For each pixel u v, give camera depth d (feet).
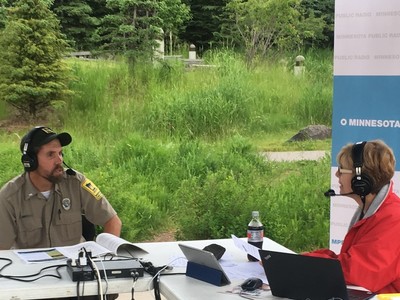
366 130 14.16
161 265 9.05
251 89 22.49
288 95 22.57
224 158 20.75
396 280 7.86
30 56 20.15
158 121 21.81
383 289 7.84
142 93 22.25
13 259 9.30
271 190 19.52
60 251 9.61
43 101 20.79
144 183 20.06
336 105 14.49
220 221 17.49
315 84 22.72
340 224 14.71
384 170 8.20
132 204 18.80
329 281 7.24
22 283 7.98
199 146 21.20
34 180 10.94
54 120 21.06
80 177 11.39
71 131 21.13
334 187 14.70
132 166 20.47
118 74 22.27
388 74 13.78
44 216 10.96
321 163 20.77
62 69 20.67
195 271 8.46
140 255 9.70
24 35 19.98
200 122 21.89
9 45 19.99
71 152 20.39
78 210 11.19
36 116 20.83
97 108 21.61
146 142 21.12
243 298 7.61
